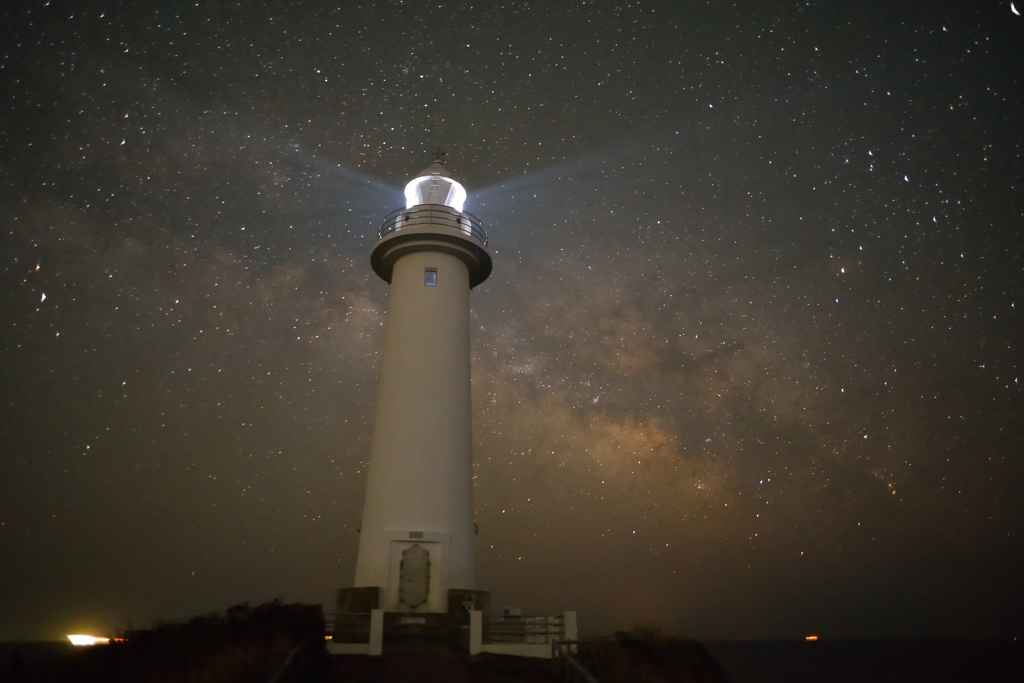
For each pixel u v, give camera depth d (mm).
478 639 14359
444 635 15547
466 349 19406
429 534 16656
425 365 18422
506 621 15133
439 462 17469
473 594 16219
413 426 17703
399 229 20031
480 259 20641
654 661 10914
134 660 9102
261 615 11695
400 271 19938
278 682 8484
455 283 19797
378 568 16359
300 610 12484
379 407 18438
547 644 14531
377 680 11328
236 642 9938
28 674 8648
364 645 14281
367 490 17656
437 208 20453
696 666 10836
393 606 16094
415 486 17094
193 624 10883
